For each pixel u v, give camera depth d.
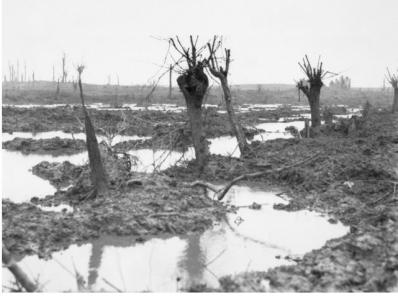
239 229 11.29
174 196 12.68
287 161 17.75
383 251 8.52
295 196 14.14
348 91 112.88
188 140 22.20
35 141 23.88
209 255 9.63
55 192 14.12
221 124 33.28
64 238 10.23
